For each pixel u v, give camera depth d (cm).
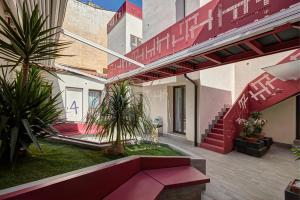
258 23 322
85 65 1416
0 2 369
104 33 1556
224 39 377
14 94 253
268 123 803
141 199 233
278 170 498
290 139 741
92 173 216
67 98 1016
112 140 330
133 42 1231
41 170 229
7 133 237
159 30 905
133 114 322
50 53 269
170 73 655
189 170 340
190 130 780
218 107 816
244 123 693
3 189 167
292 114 740
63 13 461
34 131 263
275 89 693
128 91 334
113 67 992
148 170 324
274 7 306
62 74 996
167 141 814
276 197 355
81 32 1442
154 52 654
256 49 379
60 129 651
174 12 816
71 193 192
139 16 1278
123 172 272
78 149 358
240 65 884
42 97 268
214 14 422
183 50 507
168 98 914
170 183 279
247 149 646
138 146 428
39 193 166
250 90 770
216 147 675
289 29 326
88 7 1482
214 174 466
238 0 367
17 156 255
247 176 455
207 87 768
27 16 238
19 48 239
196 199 306
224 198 346
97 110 327
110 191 245
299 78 623
